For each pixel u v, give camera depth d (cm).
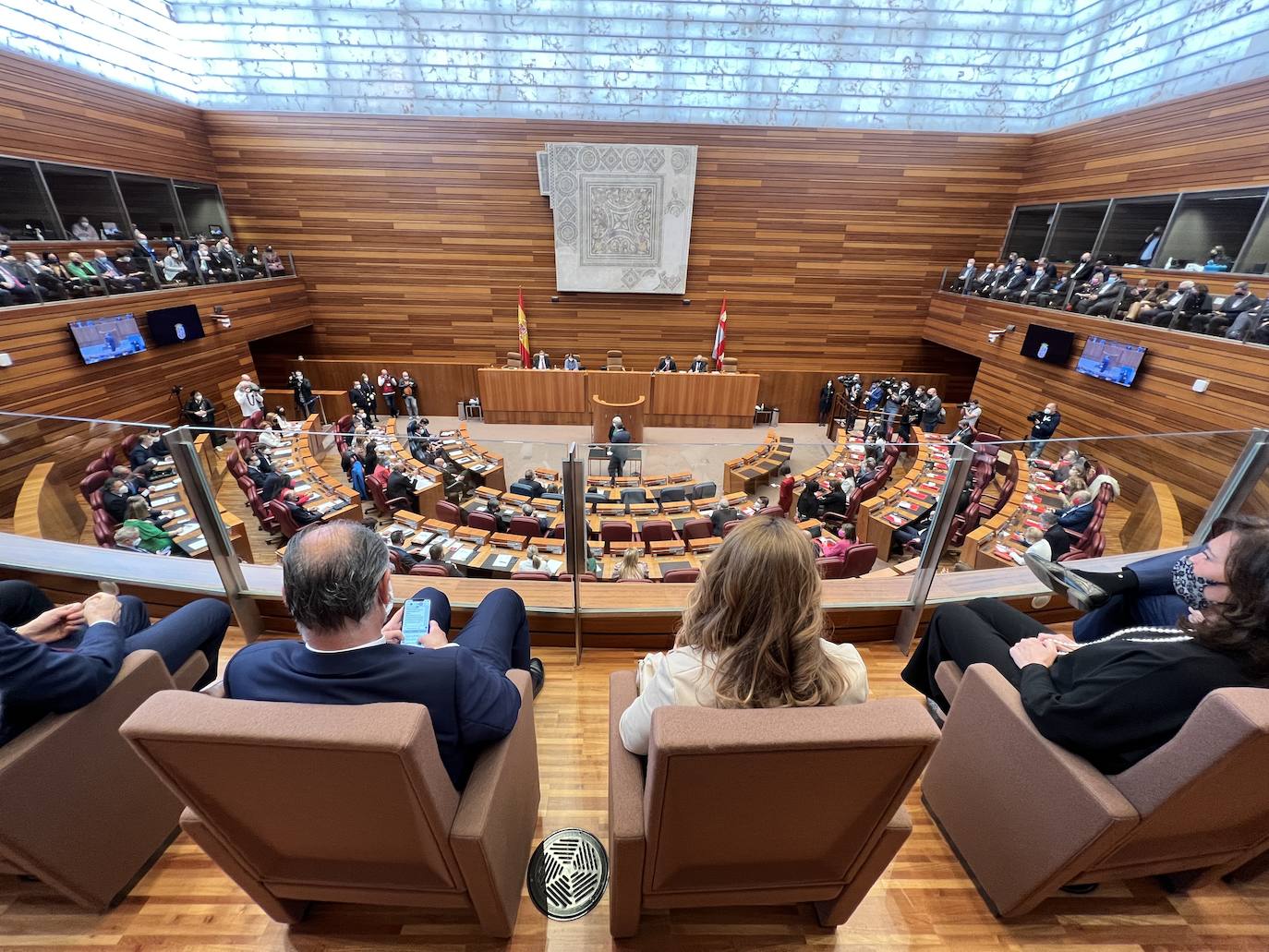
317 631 109
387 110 1110
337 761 102
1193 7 847
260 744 99
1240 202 765
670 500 451
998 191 1177
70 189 880
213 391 948
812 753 100
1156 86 908
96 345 730
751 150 1136
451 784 119
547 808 185
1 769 125
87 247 797
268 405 1073
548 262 1220
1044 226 1137
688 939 151
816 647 107
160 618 268
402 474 645
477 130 1111
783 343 1298
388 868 129
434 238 1194
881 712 103
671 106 1121
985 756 157
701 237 1205
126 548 290
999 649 175
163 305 845
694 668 113
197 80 1074
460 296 1245
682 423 1178
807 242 1212
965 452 229
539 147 1124
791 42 1077
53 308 680
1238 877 167
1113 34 979
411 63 1075
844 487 455
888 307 1272
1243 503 279
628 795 125
